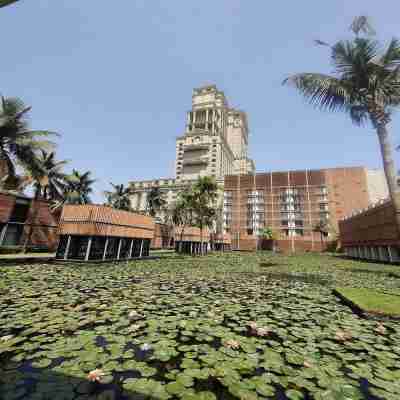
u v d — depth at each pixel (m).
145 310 4.21
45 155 22.50
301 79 9.55
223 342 2.92
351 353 2.70
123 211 15.35
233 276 9.47
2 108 13.17
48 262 11.99
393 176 8.67
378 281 8.59
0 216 17.31
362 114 10.04
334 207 51.25
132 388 1.92
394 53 8.68
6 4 1.85
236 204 60.12
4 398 1.74
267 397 1.87
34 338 2.85
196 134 93.25
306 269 13.05
